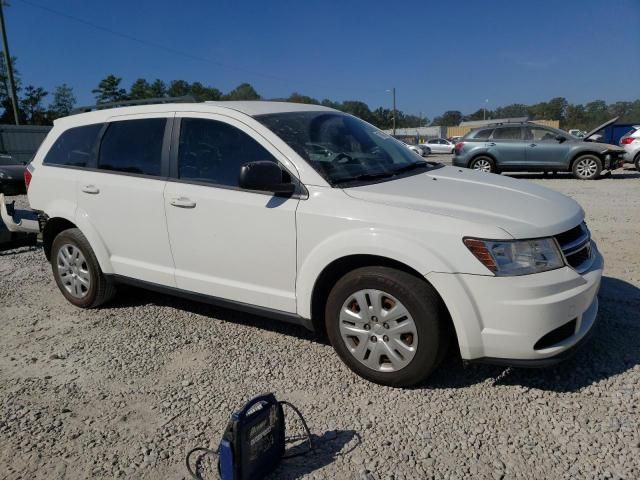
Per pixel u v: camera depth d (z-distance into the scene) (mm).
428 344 3061
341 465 2613
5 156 15648
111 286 4703
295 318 3553
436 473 2520
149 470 2643
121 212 4297
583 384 3223
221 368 3643
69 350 4039
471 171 4293
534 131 15219
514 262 2891
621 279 5023
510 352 2936
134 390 3404
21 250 7461
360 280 3217
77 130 4809
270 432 2549
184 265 4027
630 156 17156
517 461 2574
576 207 3520
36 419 3121
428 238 2992
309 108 4328
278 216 3455
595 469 2492
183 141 4031
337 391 3281
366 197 3270
